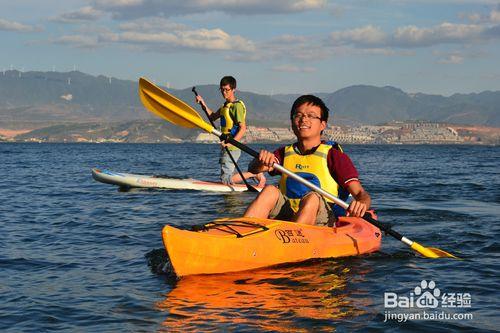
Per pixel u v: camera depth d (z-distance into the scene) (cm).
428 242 696
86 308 431
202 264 509
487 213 971
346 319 400
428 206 1073
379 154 6100
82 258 606
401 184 1648
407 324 391
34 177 1934
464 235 745
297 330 378
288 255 555
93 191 1367
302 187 613
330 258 586
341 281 501
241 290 470
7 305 443
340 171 596
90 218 907
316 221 611
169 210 984
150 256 605
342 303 438
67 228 812
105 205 1075
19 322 404
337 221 648
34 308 433
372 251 633
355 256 604
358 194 581
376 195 1295
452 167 2867
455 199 1210
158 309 424
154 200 1140
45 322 402
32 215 949
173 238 494
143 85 661
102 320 404
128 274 531
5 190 1426
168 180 1358
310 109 604
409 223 852
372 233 649
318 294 461
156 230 782
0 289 488
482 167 2861
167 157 4559
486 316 410
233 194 1238
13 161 3497
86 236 743
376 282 500
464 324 394
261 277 510
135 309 425
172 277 514
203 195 1219
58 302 448
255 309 422
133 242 696
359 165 3139
